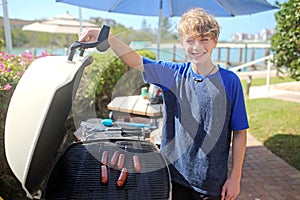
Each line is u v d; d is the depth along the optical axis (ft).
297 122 16.19
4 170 6.77
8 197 6.98
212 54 4.77
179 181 5.26
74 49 4.37
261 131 15.49
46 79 4.02
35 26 31.96
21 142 3.86
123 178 4.36
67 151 5.17
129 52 4.92
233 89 4.69
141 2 12.50
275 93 24.04
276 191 9.41
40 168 4.30
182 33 4.66
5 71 7.33
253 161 11.80
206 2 11.77
